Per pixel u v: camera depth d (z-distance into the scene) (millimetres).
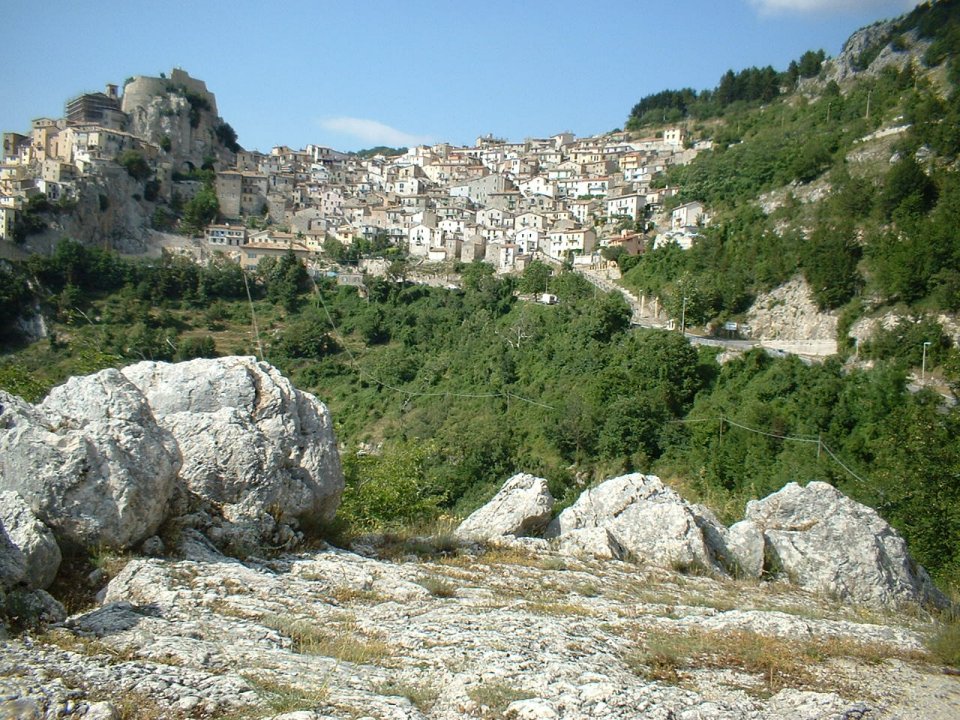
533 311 95500
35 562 10578
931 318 65375
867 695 10031
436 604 12703
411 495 25547
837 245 77625
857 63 153750
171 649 9156
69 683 7965
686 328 85500
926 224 73000
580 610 13211
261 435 15172
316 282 115812
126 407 13289
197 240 145000
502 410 73062
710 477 55219
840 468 49781
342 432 59438
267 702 7988
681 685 9844
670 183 152250
